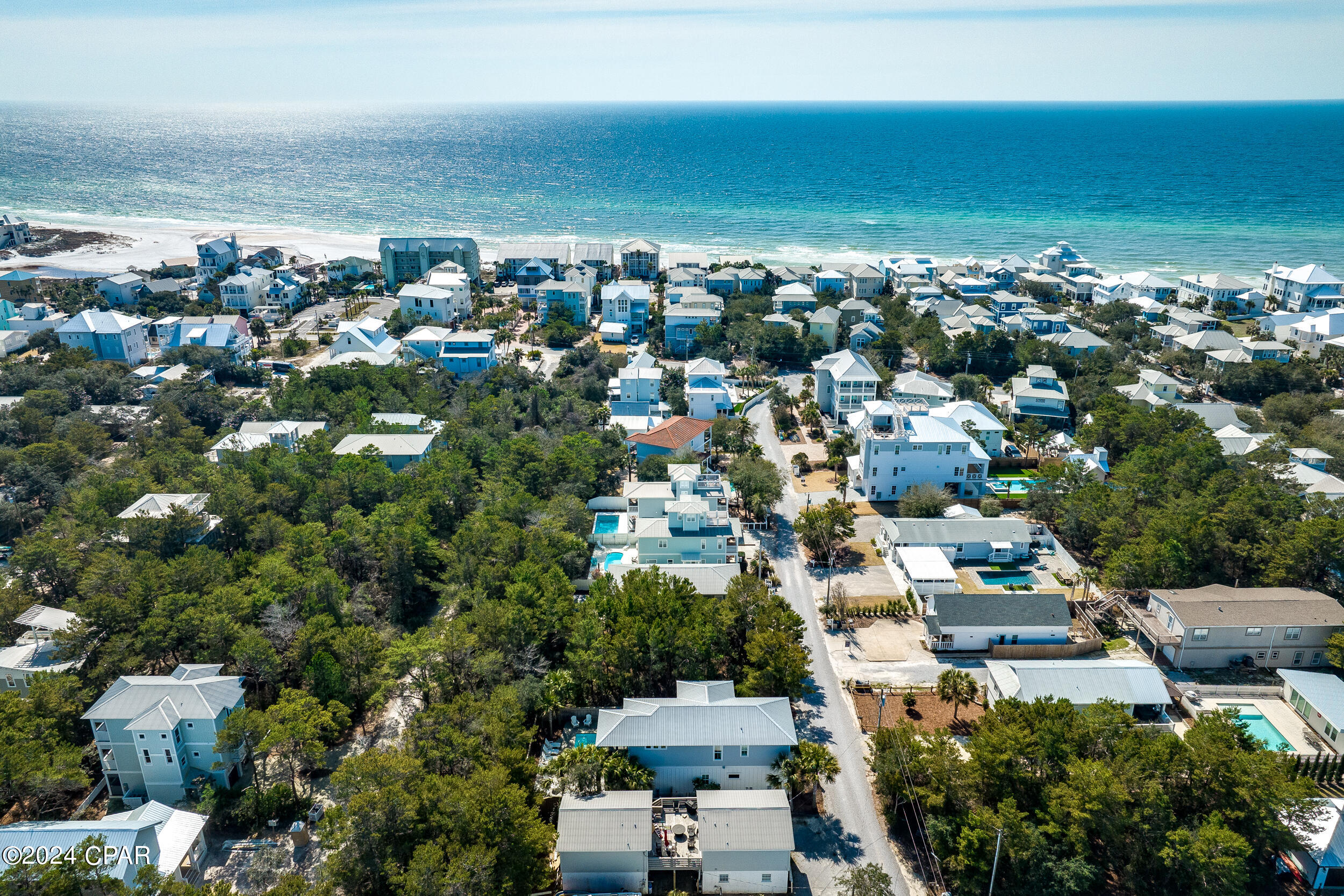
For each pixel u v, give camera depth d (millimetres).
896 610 93688
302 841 64125
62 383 145625
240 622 79500
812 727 76500
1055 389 149875
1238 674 82750
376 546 93812
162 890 52594
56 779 63281
